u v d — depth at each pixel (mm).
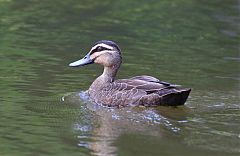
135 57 21359
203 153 12883
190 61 21297
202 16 28953
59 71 19109
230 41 24812
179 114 15359
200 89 17781
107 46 17609
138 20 27406
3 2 29375
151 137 13750
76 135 13797
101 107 16000
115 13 28484
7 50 21375
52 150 12922
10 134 13758
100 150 13008
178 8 30344
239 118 15109
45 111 15375
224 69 20453
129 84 16406
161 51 22422
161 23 27062
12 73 18562
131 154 12758
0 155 12578
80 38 23641
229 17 29031
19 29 24594
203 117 15172
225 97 16969
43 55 20922
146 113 15414
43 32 24312
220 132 14086
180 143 13375
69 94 16906
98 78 17344
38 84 17625
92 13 28297
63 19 26781
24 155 12641
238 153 12891
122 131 14094
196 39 24781
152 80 16641
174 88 16031
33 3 29609
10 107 15570
